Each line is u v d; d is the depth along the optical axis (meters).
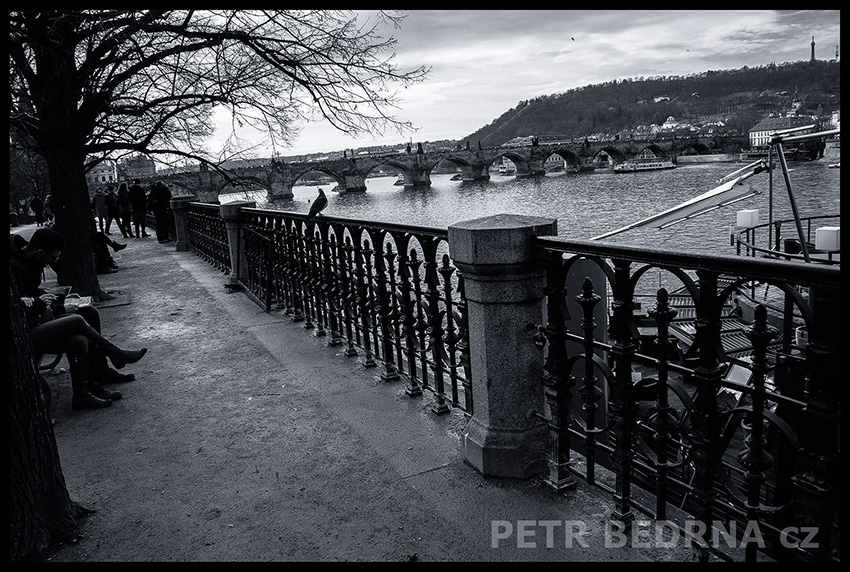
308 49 10.72
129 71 10.16
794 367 2.39
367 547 2.88
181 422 4.65
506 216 3.47
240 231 10.26
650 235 41.19
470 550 2.79
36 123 10.39
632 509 3.02
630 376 2.83
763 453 2.23
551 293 3.13
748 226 14.12
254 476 3.69
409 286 4.73
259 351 6.46
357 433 4.20
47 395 4.77
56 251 5.39
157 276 12.77
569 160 147.62
